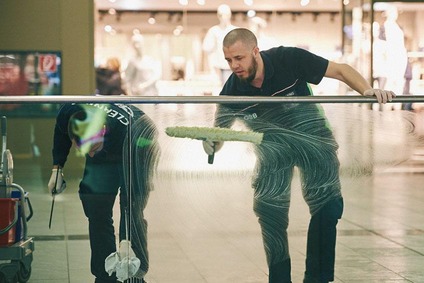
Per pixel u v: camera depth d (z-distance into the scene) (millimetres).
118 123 4836
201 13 12164
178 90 12180
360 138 4945
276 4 12219
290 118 4887
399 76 12188
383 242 6355
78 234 4914
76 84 11555
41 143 5410
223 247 4922
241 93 5180
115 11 11852
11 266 4906
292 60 5137
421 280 5375
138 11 11969
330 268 5031
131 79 12000
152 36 12047
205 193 4883
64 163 4898
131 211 4879
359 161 4973
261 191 4910
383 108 4953
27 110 5465
